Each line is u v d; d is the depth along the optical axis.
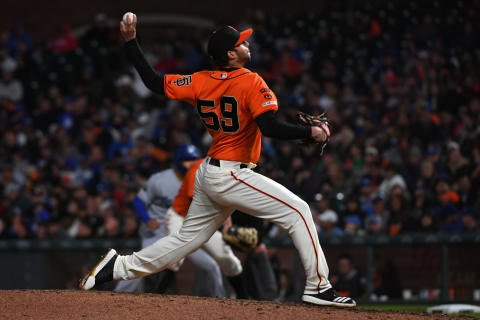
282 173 35.66
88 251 30.66
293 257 28.98
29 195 40.16
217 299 14.38
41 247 30.89
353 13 58.03
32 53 62.31
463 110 41.75
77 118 50.69
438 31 53.22
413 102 45.88
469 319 13.60
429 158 36.38
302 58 54.56
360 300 29.23
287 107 46.28
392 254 29.61
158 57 58.47
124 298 14.13
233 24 61.88
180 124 45.91
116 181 39.66
